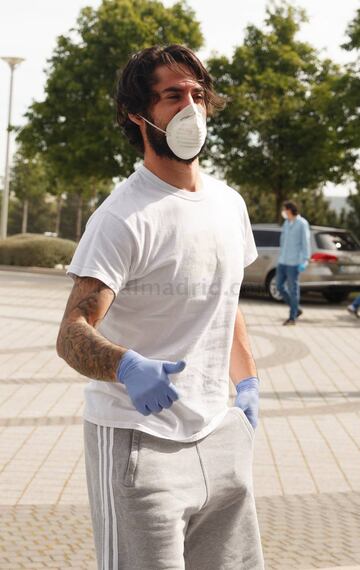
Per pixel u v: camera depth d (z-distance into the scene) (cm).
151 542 323
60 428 955
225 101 352
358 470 816
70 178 4381
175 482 330
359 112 3309
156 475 327
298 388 1243
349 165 3847
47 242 4150
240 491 348
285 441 923
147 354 336
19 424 971
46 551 590
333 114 3306
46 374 1304
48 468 797
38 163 8494
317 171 3897
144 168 341
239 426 351
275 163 3906
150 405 294
